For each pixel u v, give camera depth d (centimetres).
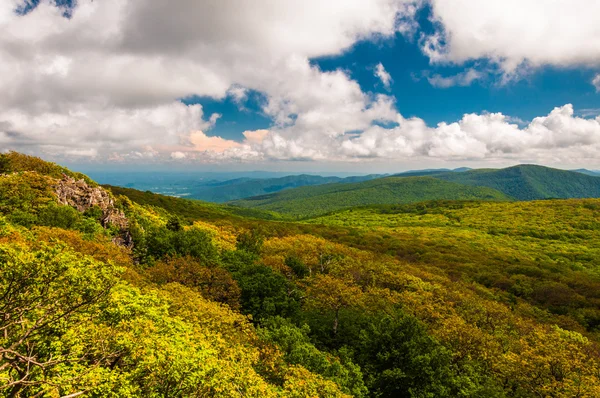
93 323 1709
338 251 9606
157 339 1709
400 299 5325
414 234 17012
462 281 9225
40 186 5372
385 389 3053
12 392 1121
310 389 2127
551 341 4141
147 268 4516
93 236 4700
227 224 13512
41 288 1402
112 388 1402
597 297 8556
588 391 2950
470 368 3381
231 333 2750
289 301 4900
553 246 15088
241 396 1716
